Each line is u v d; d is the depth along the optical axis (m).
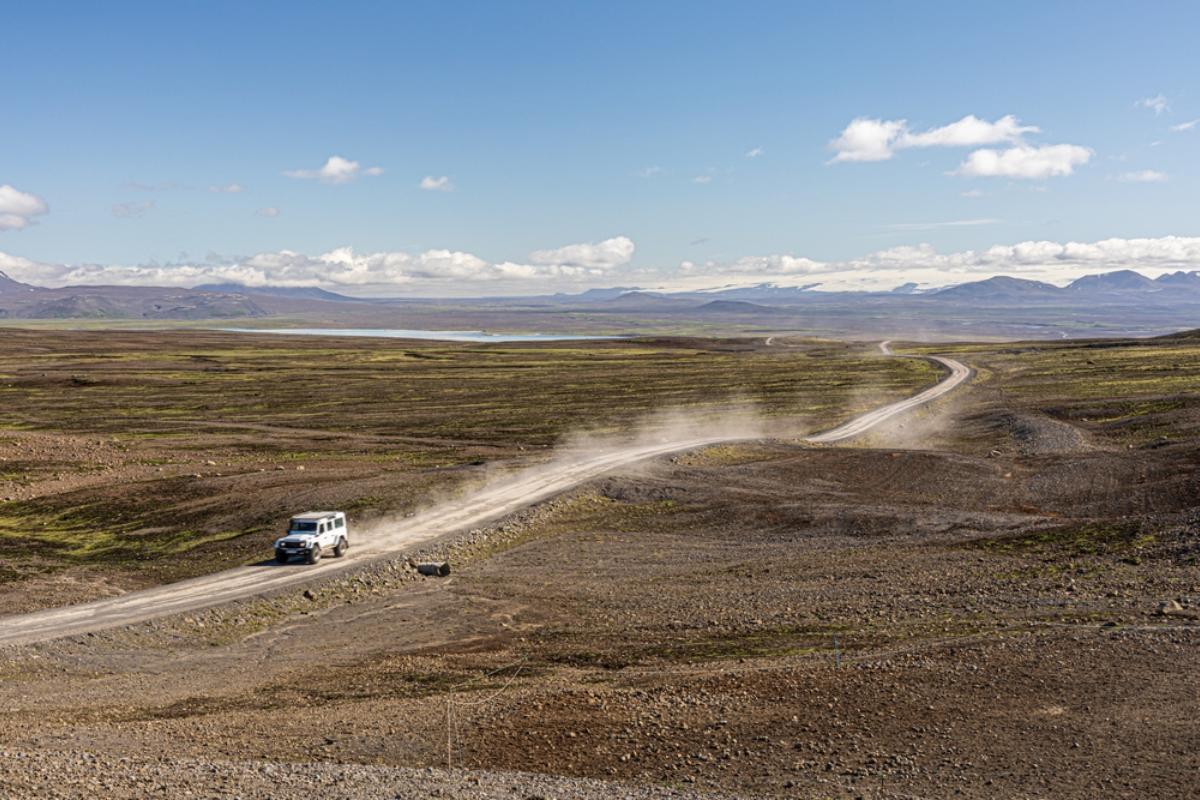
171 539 79.88
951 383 196.88
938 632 40.03
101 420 166.25
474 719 31.80
